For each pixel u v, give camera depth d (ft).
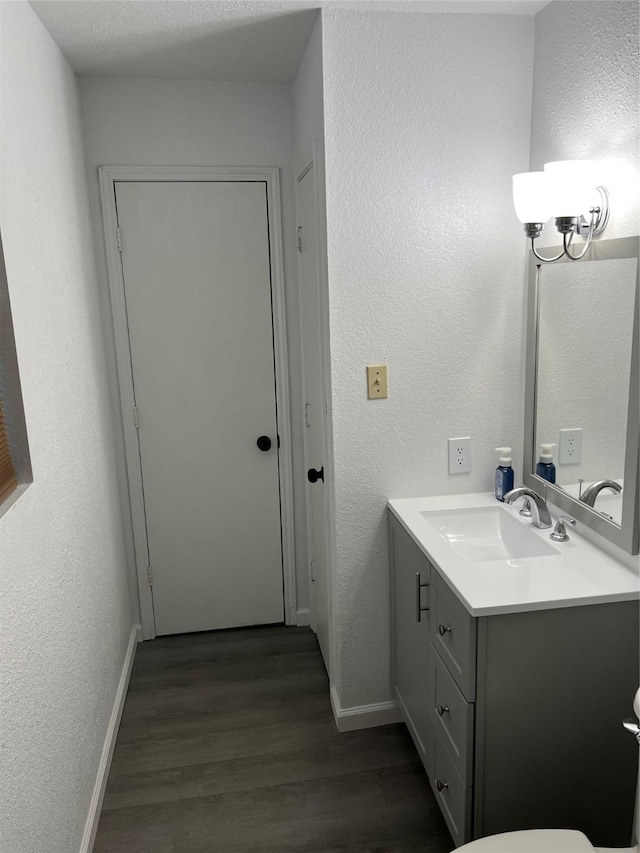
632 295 5.35
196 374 9.70
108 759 7.56
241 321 9.62
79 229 8.07
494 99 6.97
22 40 5.93
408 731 8.13
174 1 6.32
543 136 6.81
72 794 6.02
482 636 5.29
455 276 7.29
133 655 9.86
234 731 8.21
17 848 4.49
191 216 9.25
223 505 10.15
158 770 7.59
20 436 5.18
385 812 6.89
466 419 7.62
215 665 9.63
